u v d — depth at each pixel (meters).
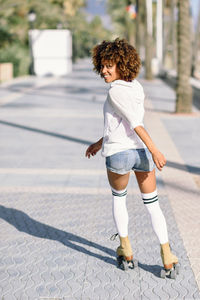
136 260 3.35
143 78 25.81
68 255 3.61
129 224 4.25
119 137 2.97
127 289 3.07
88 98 15.42
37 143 8.11
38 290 3.07
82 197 5.07
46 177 5.89
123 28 65.50
